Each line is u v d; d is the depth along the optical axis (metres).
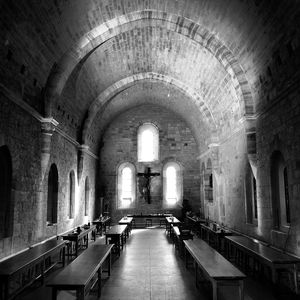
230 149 16.25
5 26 8.41
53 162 13.68
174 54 16.66
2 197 9.49
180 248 13.57
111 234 13.28
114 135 25.67
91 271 6.84
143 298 8.02
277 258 8.15
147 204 25.17
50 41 10.91
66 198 15.98
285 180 10.70
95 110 19.23
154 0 12.24
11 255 9.44
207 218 21.95
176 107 24.36
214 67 14.99
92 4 11.41
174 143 25.67
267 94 11.17
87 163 20.62
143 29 14.77
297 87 8.77
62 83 12.56
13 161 9.64
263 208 11.79
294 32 8.54
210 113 18.78
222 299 7.87
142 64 18.38
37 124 11.74
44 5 9.44
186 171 25.39
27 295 8.04
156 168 25.45
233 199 15.92
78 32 12.24
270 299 7.89
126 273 10.52
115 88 19.48
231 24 11.42
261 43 10.44
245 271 10.76
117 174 25.31
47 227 12.95
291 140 9.29
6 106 9.11
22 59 9.84
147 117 25.81
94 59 15.48
